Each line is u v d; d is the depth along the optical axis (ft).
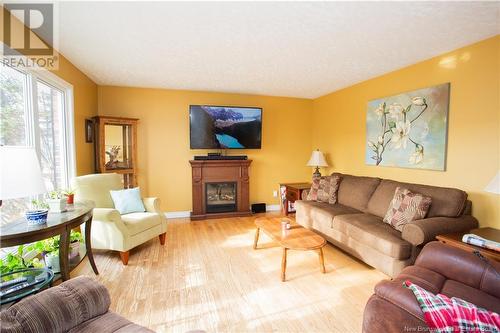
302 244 8.09
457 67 8.95
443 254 5.50
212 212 15.61
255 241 10.67
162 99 14.92
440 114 9.44
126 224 9.41
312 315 6.47
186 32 7.80
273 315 6.45
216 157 15.17
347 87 14.40
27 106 7.77
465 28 7.46
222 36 8.09
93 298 4.15
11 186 4.53
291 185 15.90
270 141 17.08
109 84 13.98
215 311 6.58
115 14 6.75
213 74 12.18
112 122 12.94
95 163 13.16
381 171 12.17
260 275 8.47
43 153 8.75
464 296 4.61
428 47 8.86
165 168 15.19
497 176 6.34
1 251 6.95
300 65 10.85
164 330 5.87
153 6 6.35
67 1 6.16
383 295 4.49
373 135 12.51
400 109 11.01
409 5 6.27
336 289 7.66
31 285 4.98
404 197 8.93
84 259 9.49
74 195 8.98
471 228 8.11
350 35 7.95
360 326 6.08
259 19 7.00
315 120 17.61
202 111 14.98
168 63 10.62
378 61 10.28
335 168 15.60
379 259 8.20
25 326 3.39
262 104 16.72
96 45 8.80
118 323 4.01
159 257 9.82
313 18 6.95
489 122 8.11
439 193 8.73
